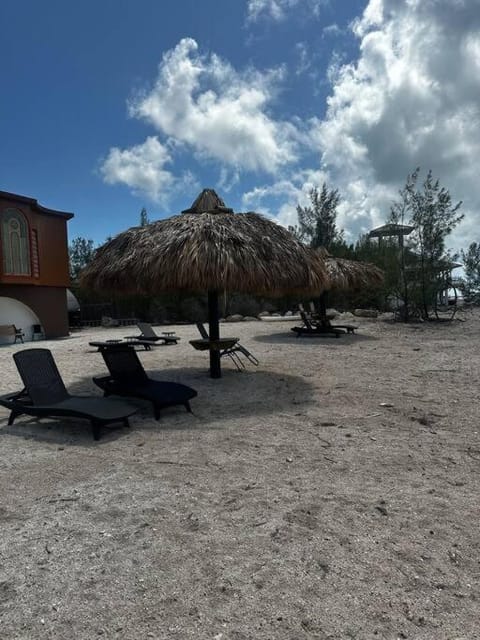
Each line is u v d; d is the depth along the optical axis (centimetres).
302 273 725
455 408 616
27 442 502
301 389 744
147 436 518
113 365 626
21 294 1788
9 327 1667
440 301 2542
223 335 1574
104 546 291
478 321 1962
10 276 1634
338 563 271
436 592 245
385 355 1091
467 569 265
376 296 2370
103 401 564
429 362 979
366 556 278
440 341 1346
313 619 225
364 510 336
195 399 687
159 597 242
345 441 493
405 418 575
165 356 1146
